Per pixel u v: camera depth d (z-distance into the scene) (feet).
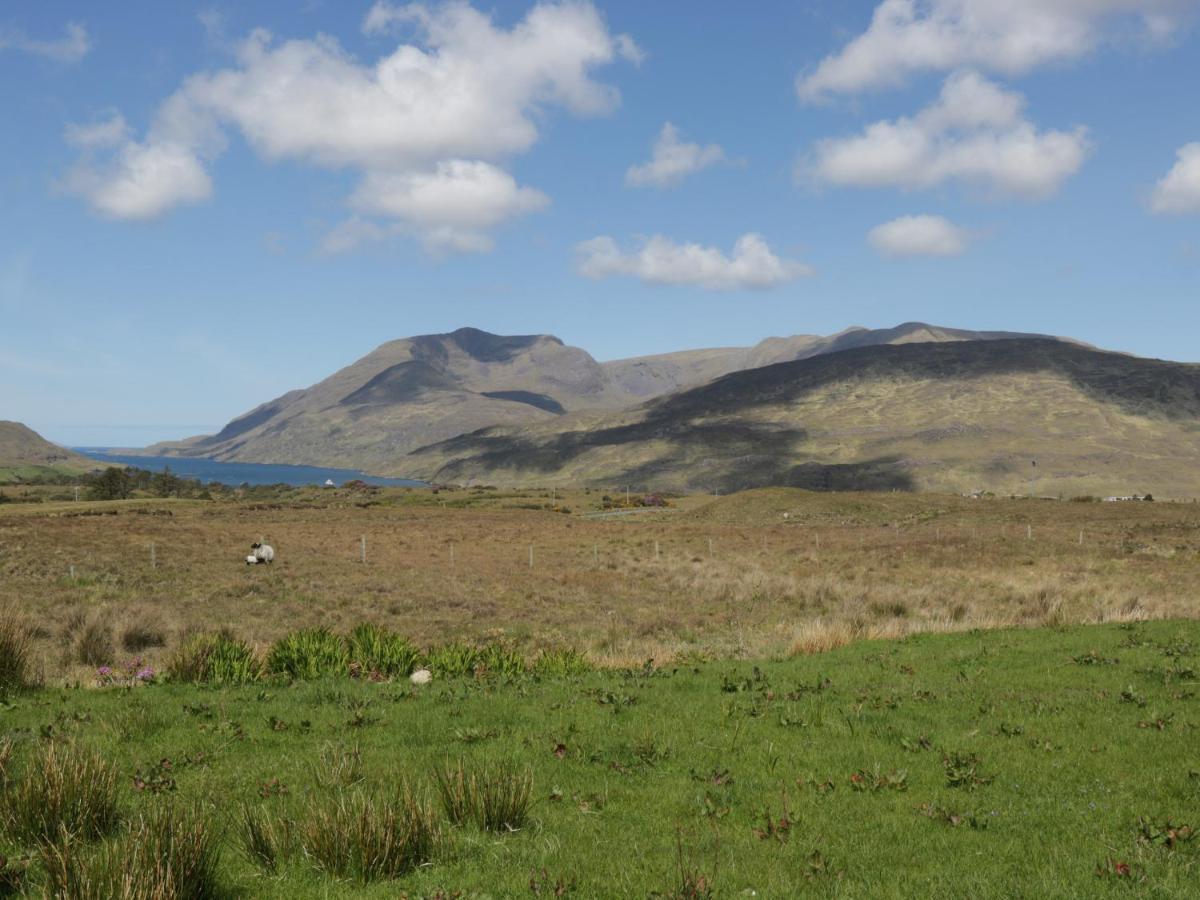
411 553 160.15
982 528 193.26
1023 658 51.03
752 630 81.30
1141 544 150.51
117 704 39.45
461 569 134.10
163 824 19.04
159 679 48.11
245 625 80.59
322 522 242.99
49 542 146.92
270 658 51.70
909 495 293.64
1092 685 41.81
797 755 30.14
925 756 29.73
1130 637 57.06
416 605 97.76
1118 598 85.05
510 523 252.42
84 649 62.34
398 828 20.67
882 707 37.70
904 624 72.28
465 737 32.83
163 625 76.28
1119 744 30.53
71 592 97.14
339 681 47.67
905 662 51.55
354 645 55.31
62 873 17.17
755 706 38.06
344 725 35.24
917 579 115.44
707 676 47.60
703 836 22.35
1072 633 62.18
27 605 86.89
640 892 18.84
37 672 49.44
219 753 30.60
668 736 32.94
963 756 29.40
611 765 28.96
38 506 290.56
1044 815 23.63
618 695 40.34
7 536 151.84
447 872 20.01
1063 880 19.04
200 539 169.17
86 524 190.60
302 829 21.39
